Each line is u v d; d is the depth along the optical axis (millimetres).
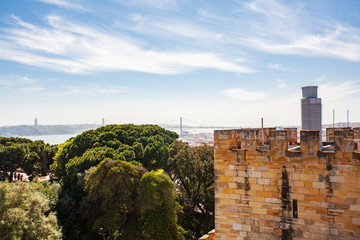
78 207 46281
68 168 50781
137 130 64750
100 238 44094
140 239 35719
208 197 47875
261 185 15984
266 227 15875
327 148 18016
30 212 34125
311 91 24641
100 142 56906
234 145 17000
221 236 16938
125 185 39438
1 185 33219
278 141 15562
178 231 38188
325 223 14602
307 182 14953
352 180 14062
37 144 70000
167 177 38344
